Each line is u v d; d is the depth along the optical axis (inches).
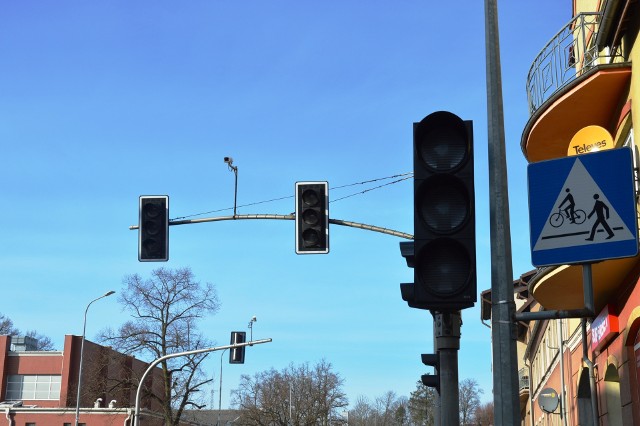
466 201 236.1
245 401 2719.0
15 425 2390.5
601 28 528.1
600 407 665.6
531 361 1569.9
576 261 279.0
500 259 268.5
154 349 1927.9
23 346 3011.8
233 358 1250.0
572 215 282.2
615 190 279.0
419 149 240.7
